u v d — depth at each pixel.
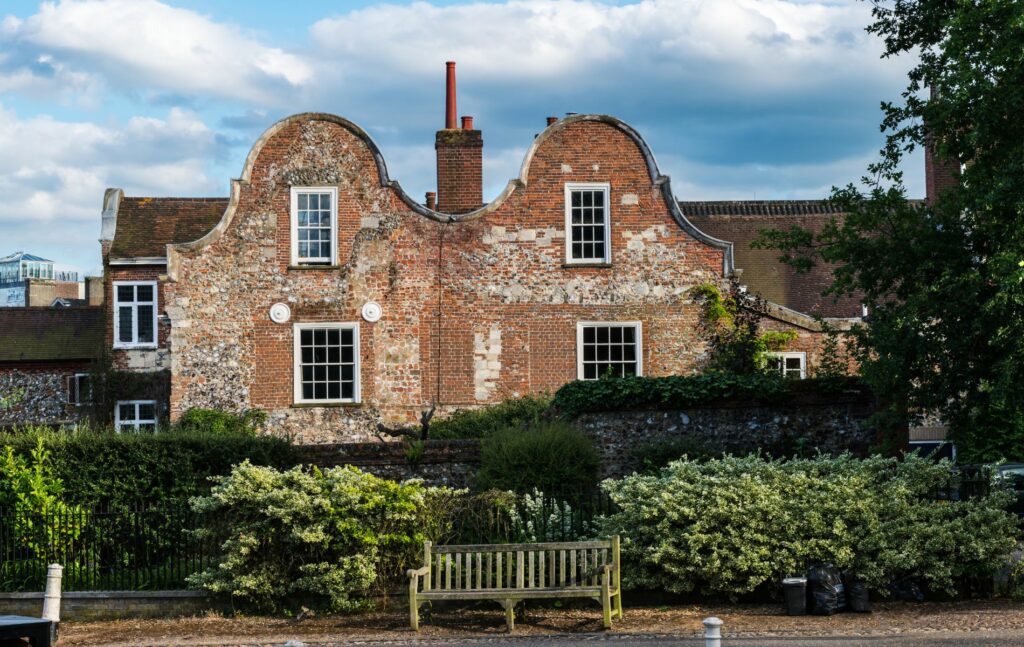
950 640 13.93
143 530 18.52
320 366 30.92
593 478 20.05
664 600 17.23
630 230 31.22
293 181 30.98
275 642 15.48
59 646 15.59
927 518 17.03
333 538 17.38
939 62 20.23
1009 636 14.02
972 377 19.34
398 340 30.91
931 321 19.89
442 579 17.16
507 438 20.48
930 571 16.59
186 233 36.25
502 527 18.05
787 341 31.80
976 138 18.39
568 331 31.02
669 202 31.33
